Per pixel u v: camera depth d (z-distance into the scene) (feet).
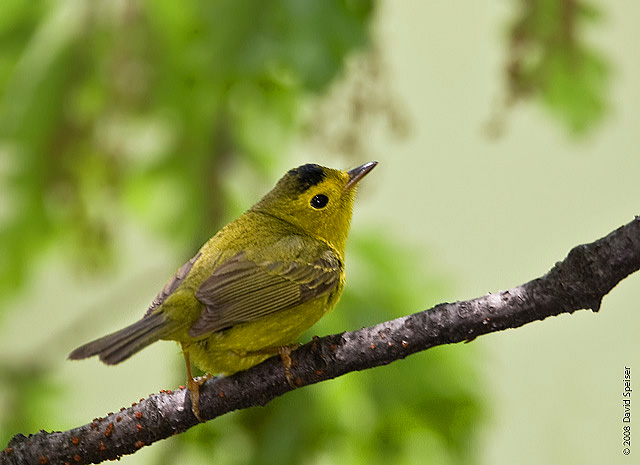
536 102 42.93
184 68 41.63
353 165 38.14
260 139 44.78
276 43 36.55
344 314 38.11
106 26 42.32
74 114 42.88
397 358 26.73
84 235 44.83
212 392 27.91
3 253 44.34
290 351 27.78
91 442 27.84
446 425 37.65
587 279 24.86
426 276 40.01
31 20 42.75
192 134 43.78
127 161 44.14
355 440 37.29
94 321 43.16
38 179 43.52
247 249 31.30
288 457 36.68
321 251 32.19
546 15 40.22
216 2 36.96
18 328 47.93
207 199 43.80
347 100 38.04
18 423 40.45
